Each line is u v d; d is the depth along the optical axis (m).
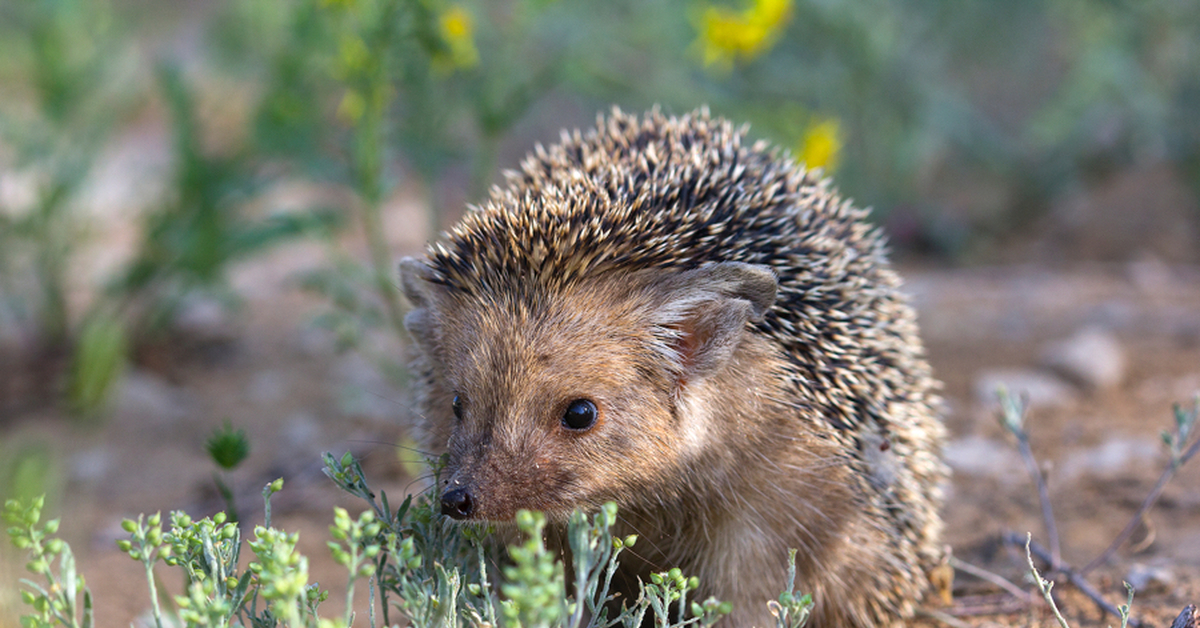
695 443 4.91
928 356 9.98
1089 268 13.02
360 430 8.73
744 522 5.05
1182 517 6.56
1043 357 9.35
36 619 3.56
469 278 4.96
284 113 9.19
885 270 6.09
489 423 4.67
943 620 5.60
